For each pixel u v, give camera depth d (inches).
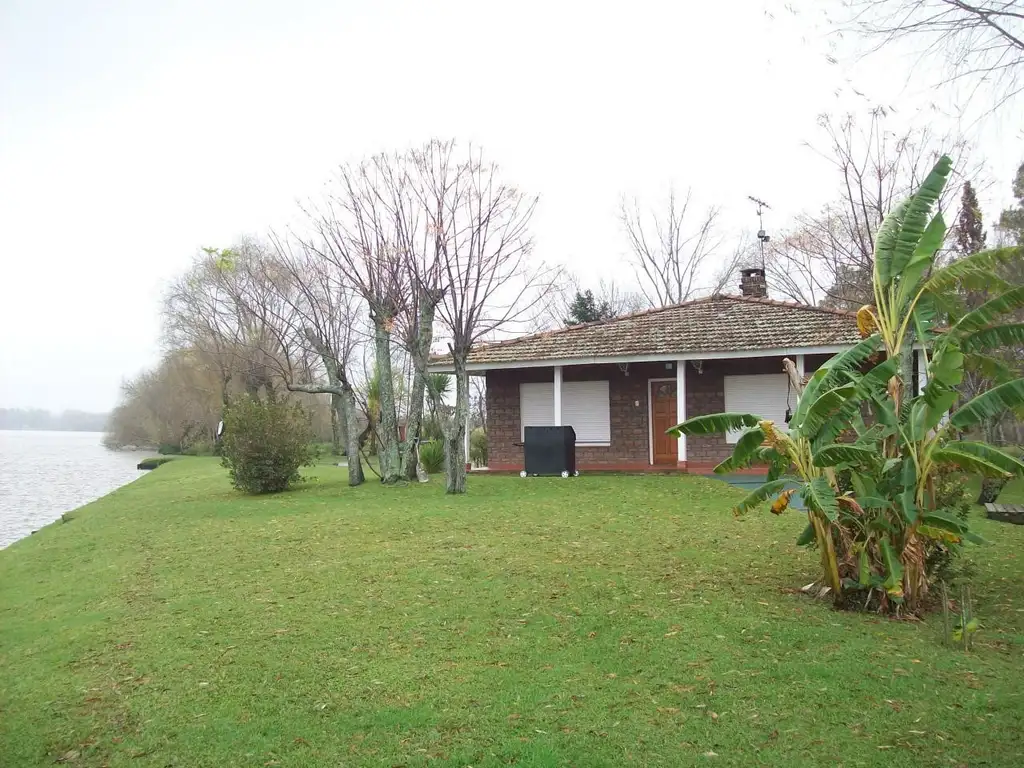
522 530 458.3
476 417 1651.1
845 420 294.5
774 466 319.6
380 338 759.7
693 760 175.9
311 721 204.7
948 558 306.5
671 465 826.8
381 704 213.2
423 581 343.0
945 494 305.7
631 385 845.2
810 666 228.8
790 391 787.4
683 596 310.2
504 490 657.0
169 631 286.7
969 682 216.2
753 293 957.2
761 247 1349.7
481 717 201.9
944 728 188.1
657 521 482.9
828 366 302.8
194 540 472.1
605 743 185.2
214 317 1660.9
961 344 286.8
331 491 708.7
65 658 263.4
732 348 739.4
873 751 177.6
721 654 241.0
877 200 729.6
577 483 687.7
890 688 212.2
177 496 756.6
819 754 176.9
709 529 454.3
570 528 462.6
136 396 2393.0
